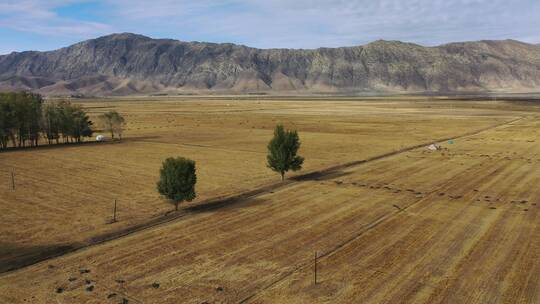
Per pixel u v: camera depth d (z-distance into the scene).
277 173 62.09
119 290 27.25
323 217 41.66
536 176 59.34
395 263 31.02
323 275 29.22
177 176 43.03
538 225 38.84
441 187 53.47
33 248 33.72
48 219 40.66
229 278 28.84
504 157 75.12
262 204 46.25
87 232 37.19
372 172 63.09
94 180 57.09
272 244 34.78
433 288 27.28
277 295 26.59
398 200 47.56
